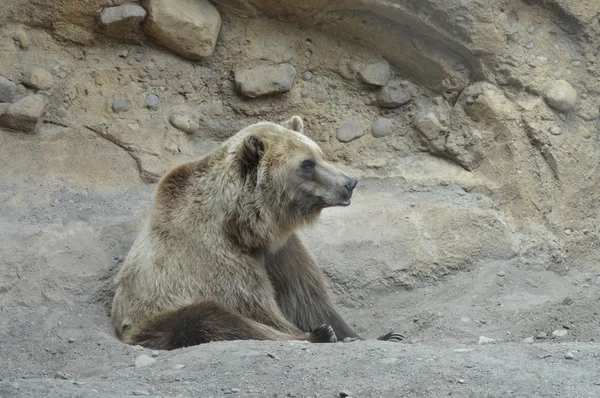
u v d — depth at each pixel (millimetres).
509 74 14602
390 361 8375
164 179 11859
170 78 14508
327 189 11336
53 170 13594
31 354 10391
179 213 11516
